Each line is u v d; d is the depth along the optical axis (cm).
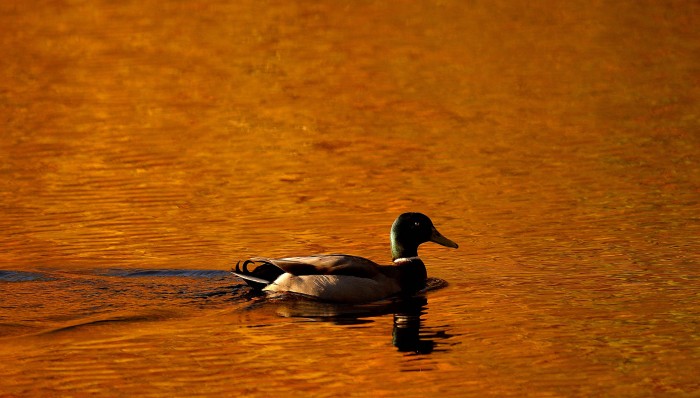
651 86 2977
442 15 4266
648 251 1578
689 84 2989
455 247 1493
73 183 2089
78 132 2550
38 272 1507
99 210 1886
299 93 2984
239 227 1769
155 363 1148
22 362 1152
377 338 1230
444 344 1207
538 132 2492
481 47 3606
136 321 1292
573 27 3962
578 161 2209
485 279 1473
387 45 3669
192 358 1165
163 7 4500
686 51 3469
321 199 1955
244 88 3058
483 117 2667
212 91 3019
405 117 2681
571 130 2503
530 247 1620
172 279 1474
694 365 1130
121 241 1683
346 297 1377
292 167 2212
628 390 1066
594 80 3078
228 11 4409
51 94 2988
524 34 3838
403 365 1141
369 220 1808
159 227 1769
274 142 2445
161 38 3831
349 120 2659
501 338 1223
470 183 2055
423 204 1906
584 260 1544
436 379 1099
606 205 1861
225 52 3584
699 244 1606
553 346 1194
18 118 2702
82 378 1106
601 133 2462
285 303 1370
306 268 1402
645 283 1426
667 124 2536
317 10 4419
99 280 1464
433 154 2308
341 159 2278
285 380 1101
